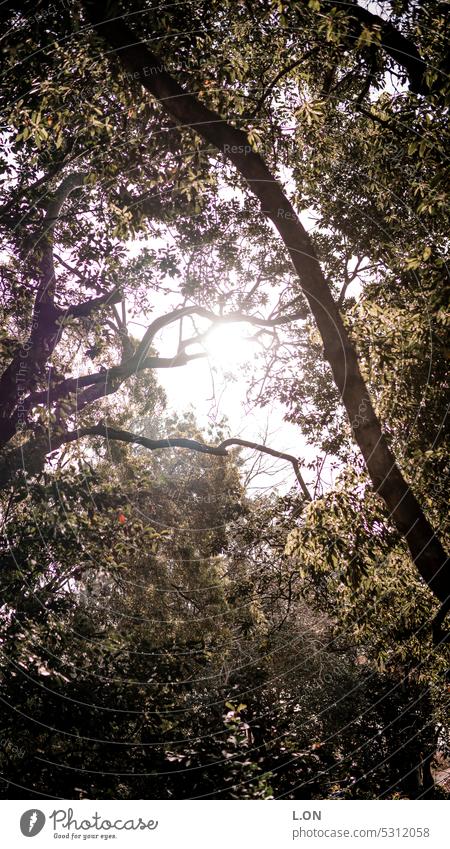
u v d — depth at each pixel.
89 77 10.12
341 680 17.72
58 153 12.16
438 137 8.12
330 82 10.88
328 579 11.30
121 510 11.25
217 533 19.11
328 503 9.16
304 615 17.62
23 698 6.98
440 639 8.55
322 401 13.69
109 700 7.45
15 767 6.50
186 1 9.24
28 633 8.12
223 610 17.84
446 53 8.30
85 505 10.72
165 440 16.78
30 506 10.33
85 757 6.79
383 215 11.70
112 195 11.70
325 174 11.92
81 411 15.96
